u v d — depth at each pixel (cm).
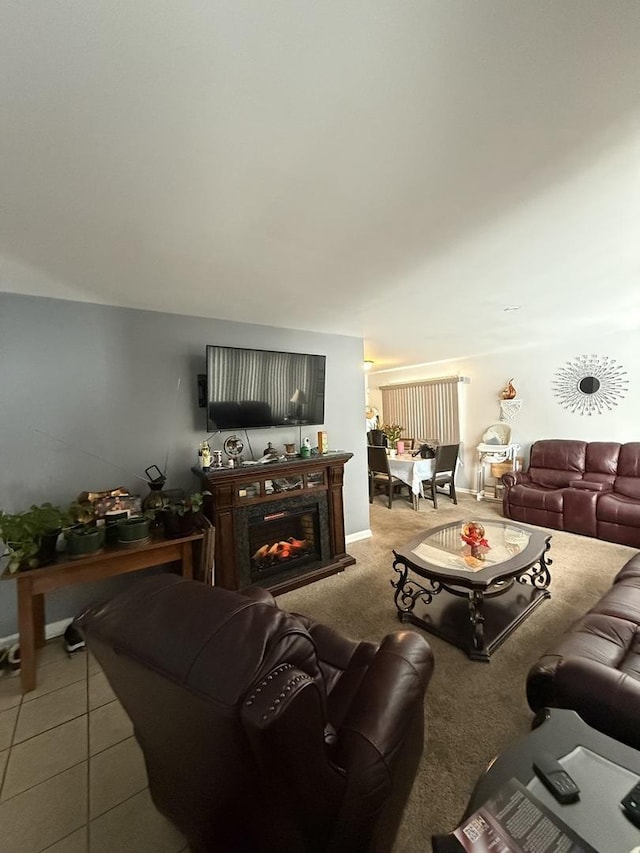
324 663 140
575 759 78
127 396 260
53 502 234
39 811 124
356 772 82
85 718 165
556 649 142
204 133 103
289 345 346
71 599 238
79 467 243
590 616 162
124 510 224
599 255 199
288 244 174
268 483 285
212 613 73
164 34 75
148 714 81
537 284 246
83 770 139
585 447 411
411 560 219
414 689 104
